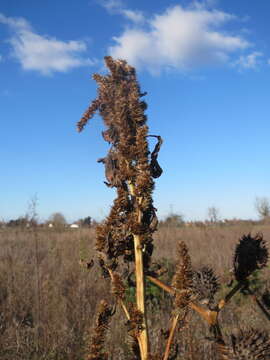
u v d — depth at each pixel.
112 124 1.77
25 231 15.46
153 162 1.75
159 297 6.87
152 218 1.72
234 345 1.58
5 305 6.86
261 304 1.75
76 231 16.00
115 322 5.39
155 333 4.75
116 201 1.73
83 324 6.08
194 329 4.79
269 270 6.62
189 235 16.81
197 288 1.68
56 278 8.38
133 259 1.76
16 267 9.03
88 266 1.82
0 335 5.61
